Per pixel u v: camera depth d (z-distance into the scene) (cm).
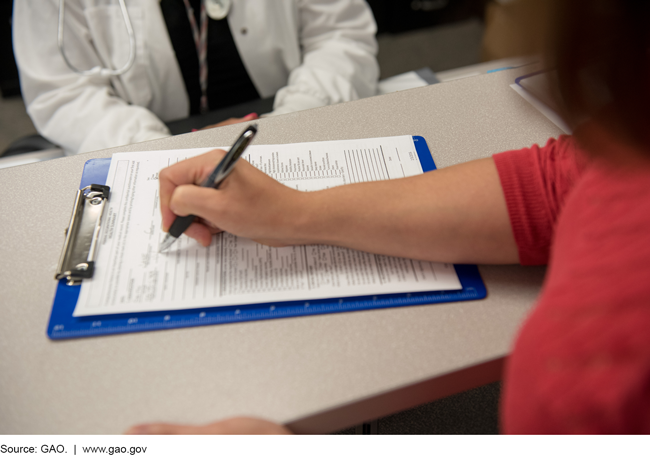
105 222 53
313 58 119
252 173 50
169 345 44
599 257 25
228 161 44
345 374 42
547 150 50
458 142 64
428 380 42
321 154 61
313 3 121
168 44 113
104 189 56
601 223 26
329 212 50
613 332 23
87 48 110
